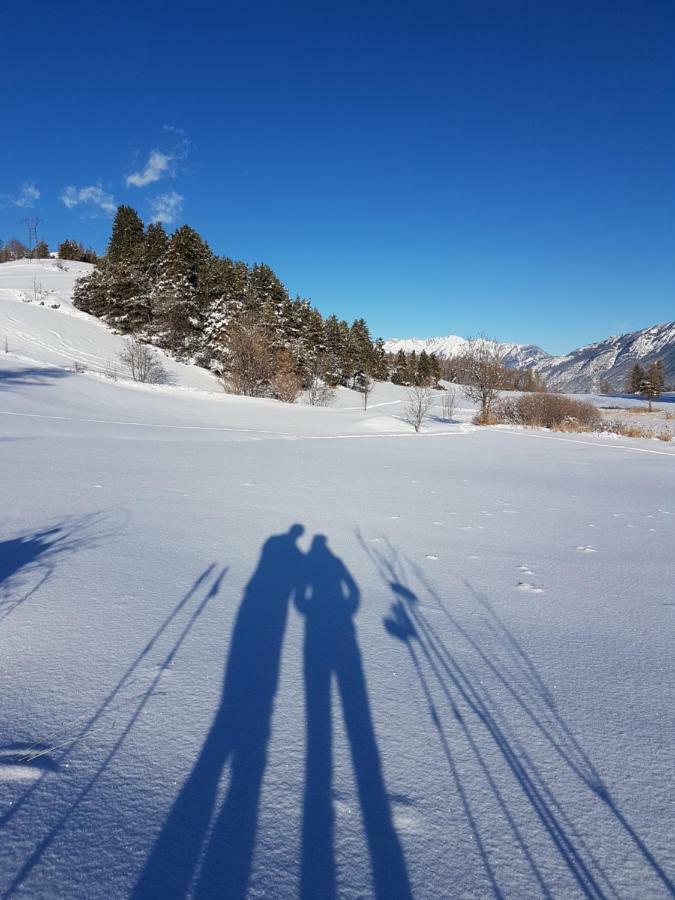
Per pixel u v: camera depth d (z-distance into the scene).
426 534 5.12
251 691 2.16
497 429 24.89
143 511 5.33
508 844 1.46
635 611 3.26
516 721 2.04
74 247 87.25
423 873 1.37
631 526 5.85
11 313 39.00
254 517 5.44
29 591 3.09
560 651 2.67
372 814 1.55
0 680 2.13
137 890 1.27
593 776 1.74
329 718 2.00
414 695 2.20
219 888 1.29
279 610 3.05
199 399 29.12
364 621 2.96
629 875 1.38
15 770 1.63
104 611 2.87
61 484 6.39
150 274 50.66
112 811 1.50
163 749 1.78
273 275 57.81
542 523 5.88
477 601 3.36
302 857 1.39
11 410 16.61
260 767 1.71
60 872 1.30
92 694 2.07
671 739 1.95
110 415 19.05
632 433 23.61
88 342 40.16
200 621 2.83
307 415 28.17
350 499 6.80
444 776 1.72
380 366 76.19
